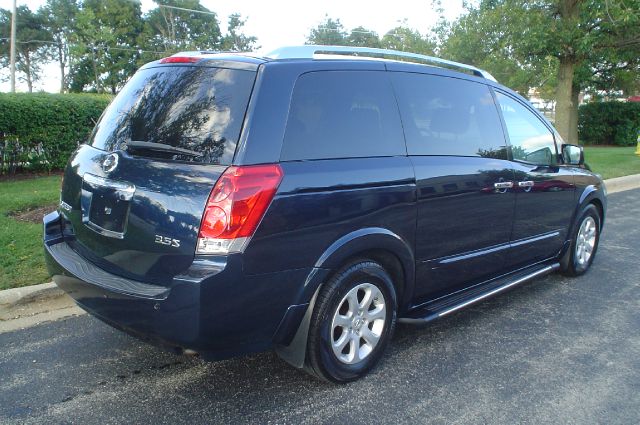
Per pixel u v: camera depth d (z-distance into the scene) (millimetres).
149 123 3154
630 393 3385
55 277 3365
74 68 48625
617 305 4930
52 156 10156
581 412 3158
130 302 2818
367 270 3301
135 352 3738
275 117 2924
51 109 9922
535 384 3469
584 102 31734
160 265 2852
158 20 52969
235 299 2746
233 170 2738
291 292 2953
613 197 11125
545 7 13453
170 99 3148
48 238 3588
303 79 3123
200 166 2814
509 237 4484
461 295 4207
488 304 4914
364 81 3441
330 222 3051
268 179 2799
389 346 3967
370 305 3439
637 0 11898
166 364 3584
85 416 2973
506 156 4422
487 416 3092
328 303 3129
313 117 3121
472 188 3973
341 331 3316
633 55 15219
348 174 3152
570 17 13148
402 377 3508
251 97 2898
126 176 3010
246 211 2715
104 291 2926
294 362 3164
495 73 14273
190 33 54875
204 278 2650
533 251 4879
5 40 62594
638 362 3811
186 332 2695
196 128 2949
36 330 4031
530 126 4832
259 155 2826
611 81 22375
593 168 14148
